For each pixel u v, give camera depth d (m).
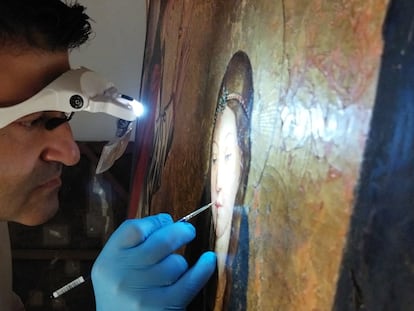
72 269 2.09
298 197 0.47
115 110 0.72
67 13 0.71
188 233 0.78
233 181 0.66
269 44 0.56
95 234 2.05
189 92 0.92
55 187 0.80
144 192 1.29
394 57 0.35
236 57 0.67
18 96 0.68
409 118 0.34
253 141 0.59
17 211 0.76
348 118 0.40
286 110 0.51
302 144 0.47
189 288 0.72
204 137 0.81
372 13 0.38
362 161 0.38
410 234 0.33
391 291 0.34
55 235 2.05
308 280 0.45
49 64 0.70
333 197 0.41
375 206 0.36
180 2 1.05
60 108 0.70
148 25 1.49
